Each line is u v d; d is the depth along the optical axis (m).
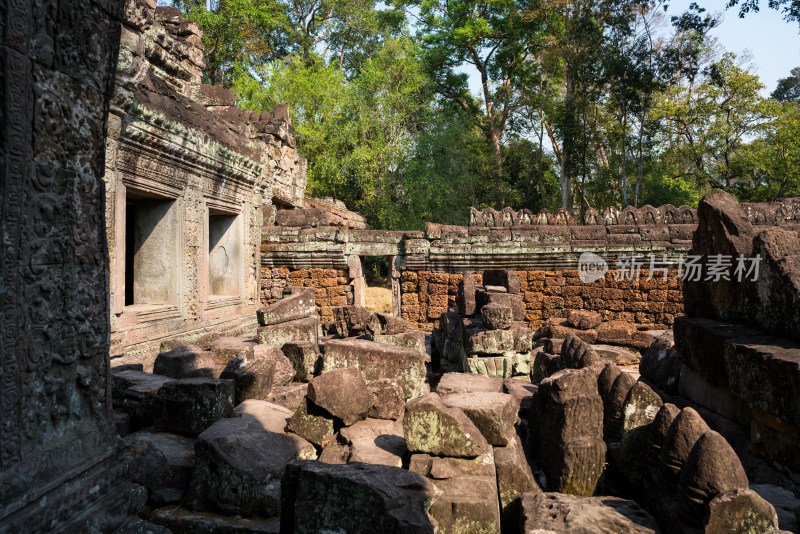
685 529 2.52
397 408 4.12
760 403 3.19
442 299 13.89
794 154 26.09
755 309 3.75
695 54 23.56
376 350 5.22
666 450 2.90
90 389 2.50
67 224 2.35
